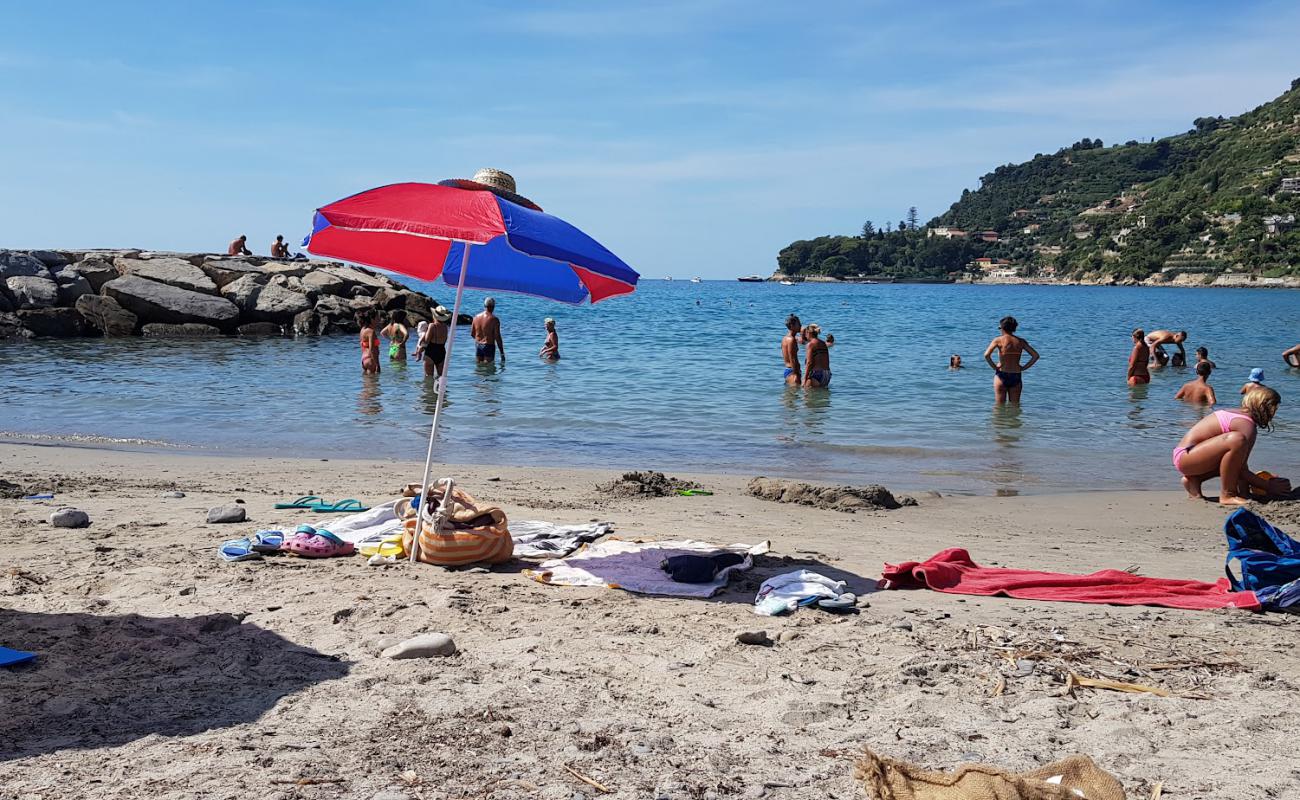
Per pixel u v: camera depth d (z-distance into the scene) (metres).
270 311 32.72
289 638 5.08
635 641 5.14
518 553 6.99
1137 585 6.32
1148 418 15.73
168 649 4.84
